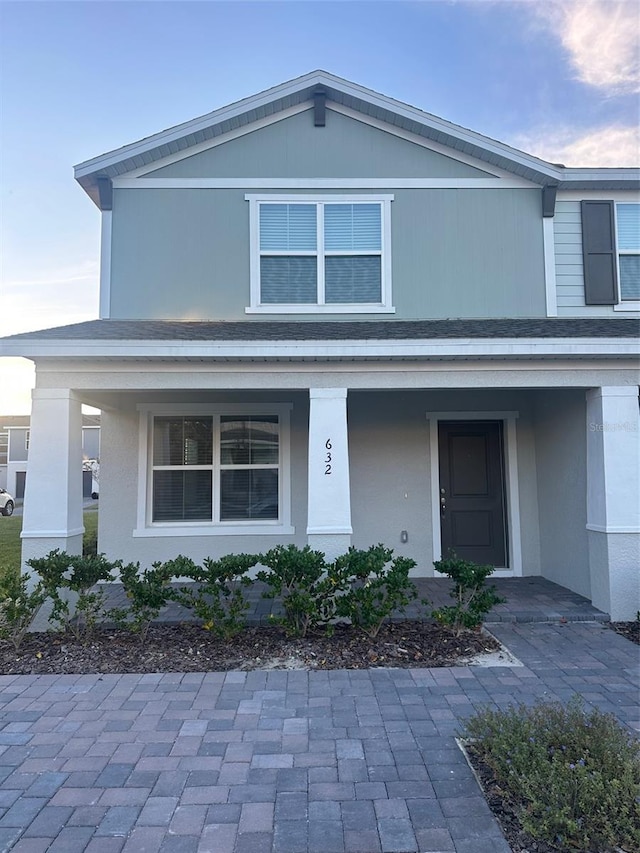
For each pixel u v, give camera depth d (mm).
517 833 2768
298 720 3994
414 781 3223
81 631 5875
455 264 8383
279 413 8508
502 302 8375
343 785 3189
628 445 6414
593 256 8484
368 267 8344
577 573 7285
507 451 8555
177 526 8328
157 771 3352
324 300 8273
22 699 4371
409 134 8469
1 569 6258
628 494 6387
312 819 2891
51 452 6254
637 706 4168
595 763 2898
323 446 6285
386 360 6285
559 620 6309
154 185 8328
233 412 8523
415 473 8484
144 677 4793
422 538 8422
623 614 6293
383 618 5914
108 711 4160
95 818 2902
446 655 5270
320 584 5535
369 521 8406
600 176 8312
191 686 4605
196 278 8250
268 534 8328
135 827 2832
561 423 7652
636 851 2547
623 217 8633
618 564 6336
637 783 2828
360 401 8523
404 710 4137
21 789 3164
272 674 4844
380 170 8438
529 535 8453
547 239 8461
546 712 3445
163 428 8555
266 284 8297
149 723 3963
